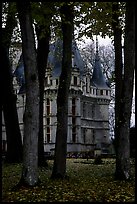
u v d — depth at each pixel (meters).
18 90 76.56
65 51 16.77
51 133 69.25
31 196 11.59
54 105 69.50
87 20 19.73
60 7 16.52
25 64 13.61
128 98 16.28
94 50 73.38
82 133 75.69
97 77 83.19
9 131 27.30
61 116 16.89
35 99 13.62
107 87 82.44
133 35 15.98
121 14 18.23
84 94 77.00
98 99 81.12
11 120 27.33
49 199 11.09
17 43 28.44
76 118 70.81
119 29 19.34
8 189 13.30
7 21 24.55
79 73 71.81
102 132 80.44
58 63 70.44
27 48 13.51
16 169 21.95
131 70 16.17
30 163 13.52
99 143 79.00
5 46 26.36
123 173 16.20
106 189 13.29
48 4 16.31
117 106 19.14
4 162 27.02
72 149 69.31
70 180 16.30
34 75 13.59
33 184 13.52
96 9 18.05
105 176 18.08
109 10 17.66
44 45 25.39
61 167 16.91
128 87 16.25
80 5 16.64
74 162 33.44
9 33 25.34
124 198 11.38
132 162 26.27
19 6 13.39
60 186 13.95
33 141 13.57
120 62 19.44
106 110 81.88
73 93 70.19
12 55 33.72
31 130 13.55
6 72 27.20
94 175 18.80
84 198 11.27
